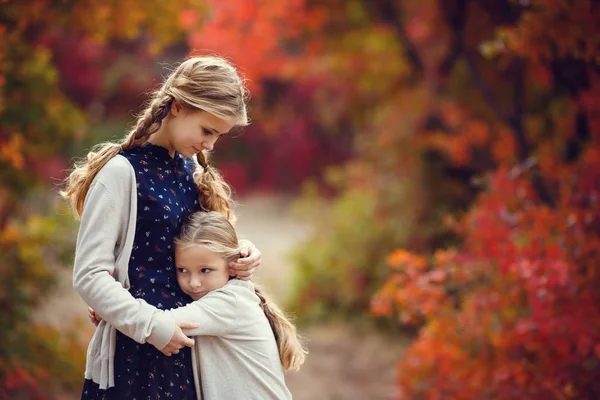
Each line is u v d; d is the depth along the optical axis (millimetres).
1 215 7660
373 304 6617
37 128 7551
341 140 23062
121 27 7824
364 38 12039
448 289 7105
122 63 16984
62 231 8078
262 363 3531
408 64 11883
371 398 9055
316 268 12523
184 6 7895
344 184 13898
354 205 12672
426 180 11734
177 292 3490
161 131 3498
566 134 7973
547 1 6156
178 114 3391
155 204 3404
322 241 12984
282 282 14148
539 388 5645
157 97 3461
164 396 3365
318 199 14086
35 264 7250
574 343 5641
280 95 17234
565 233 5832
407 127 11883
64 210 8133
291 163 23844
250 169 24781
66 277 10258
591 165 6348
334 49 11984
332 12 11156
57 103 7840
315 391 9250
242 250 3645
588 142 7652
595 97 6883
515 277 5879
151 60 17328
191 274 3492
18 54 7137
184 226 3521
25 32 7477
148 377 3371
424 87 11695
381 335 11445
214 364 3471
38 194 8836
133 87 17141
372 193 12555
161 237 3438
